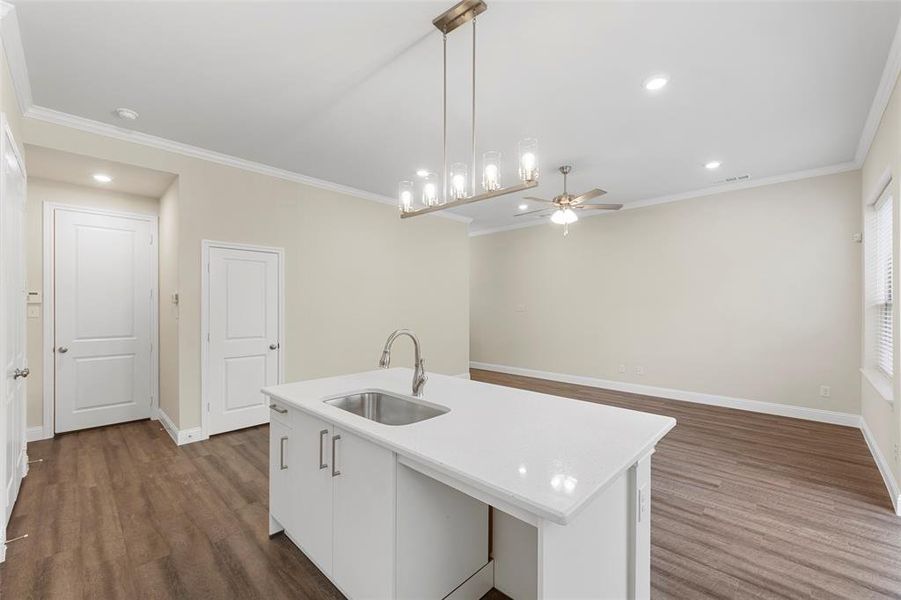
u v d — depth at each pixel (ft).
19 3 6.32
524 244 23.11
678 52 7.63
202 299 12.44
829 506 8.55
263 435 12.83
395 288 18.06
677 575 6.41
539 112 10.03
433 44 7.45
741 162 13.56
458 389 7.52
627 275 19.06
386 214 17.74
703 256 16.85
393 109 9.89
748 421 14.43
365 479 5.26
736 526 7.80
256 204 13.66
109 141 10.83
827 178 14.19
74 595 5.94
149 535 7.44
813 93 9.11
